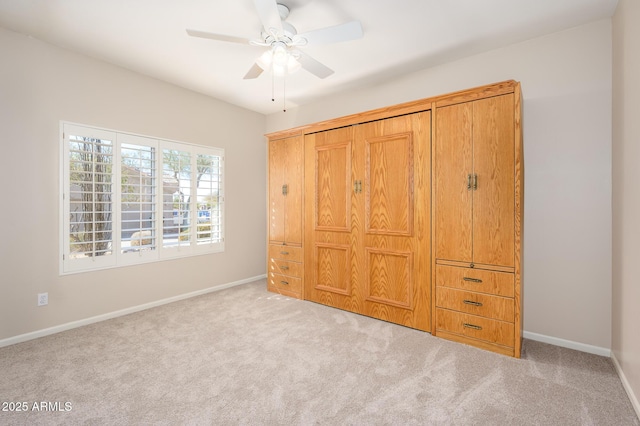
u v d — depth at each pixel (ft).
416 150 8.79
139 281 10.59
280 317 9.86
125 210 10.23
